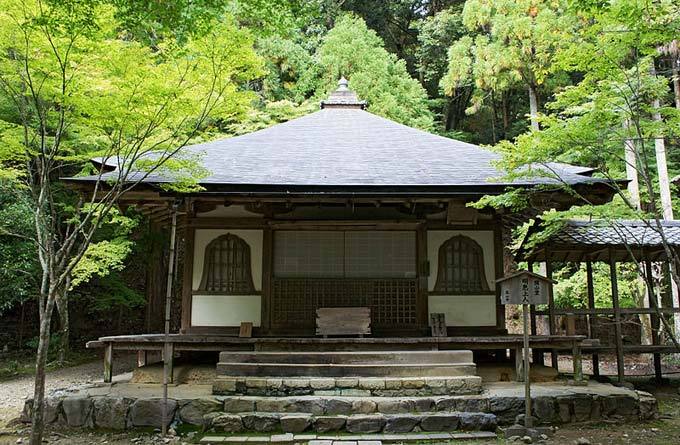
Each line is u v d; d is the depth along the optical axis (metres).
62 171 14.80
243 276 9.29
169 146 6.73
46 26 5.27
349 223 9.23
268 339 7.80
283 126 12.07
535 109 18.05
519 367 8.06
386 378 7.25
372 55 19.88
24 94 6.08
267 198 8.25
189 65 6.27
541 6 17.09
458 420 6.63
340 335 8.91
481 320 9.20
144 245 16.58
